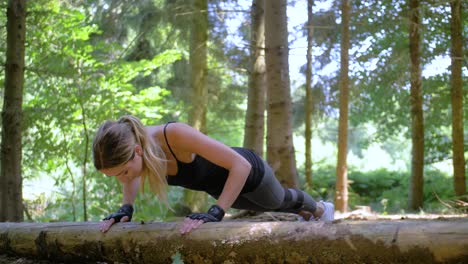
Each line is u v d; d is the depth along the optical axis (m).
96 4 10.48
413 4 9.30
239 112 11.98
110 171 2.36
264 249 2.36
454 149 9.79
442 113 11.21
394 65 10.05
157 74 11.56
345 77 9.14
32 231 3.09
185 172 2.62
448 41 9.84
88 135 6.20
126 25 10.81
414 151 10.62
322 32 10.94
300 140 24.48
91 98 6.15
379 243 2.13
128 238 2.69
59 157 6.24
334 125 18.05
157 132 2.50
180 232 2.54
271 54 5.72
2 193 5.25
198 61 10.24
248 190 2.80
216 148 2.46
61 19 6.43
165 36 11.22
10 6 5.30
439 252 2.00
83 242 2.85
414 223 2.13
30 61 6.87
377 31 9.95
